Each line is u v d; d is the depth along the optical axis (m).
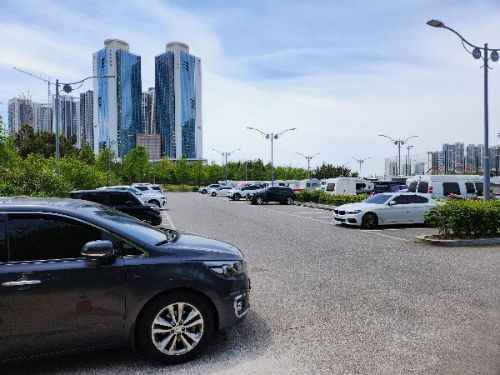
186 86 137.12
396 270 7.60
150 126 135.12
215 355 3.91
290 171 94.38
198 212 23.23
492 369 3.58
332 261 8.51
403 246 10.53
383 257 8.95
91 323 3.47
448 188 19.25
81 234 3.60
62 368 3.63
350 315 5.05
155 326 3.65
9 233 3.39
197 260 3.82
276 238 12.12
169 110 134.00
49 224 3.52
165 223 16.84
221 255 4.02
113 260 3.57
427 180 19.44
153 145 123.75
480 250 9.84
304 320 4.88
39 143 56.91
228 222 17.25
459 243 10.57
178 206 29.22
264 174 90.50
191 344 3.77
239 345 4.14
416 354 3.90
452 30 15.09
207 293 3.78
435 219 11.31
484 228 11.17
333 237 12.37
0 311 3.22
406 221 15.21
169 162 98.69
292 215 21.00
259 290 6.22
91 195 13.49
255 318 4.96
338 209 15.74
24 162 17.14
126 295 3.55
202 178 88.94
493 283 6.58
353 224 15.30
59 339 3.39
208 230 14.26
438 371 3.54
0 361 3.25
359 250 9.91
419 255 9.19
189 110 138.88
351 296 5.88
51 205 3.65
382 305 5.44
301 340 4.27
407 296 5.85
